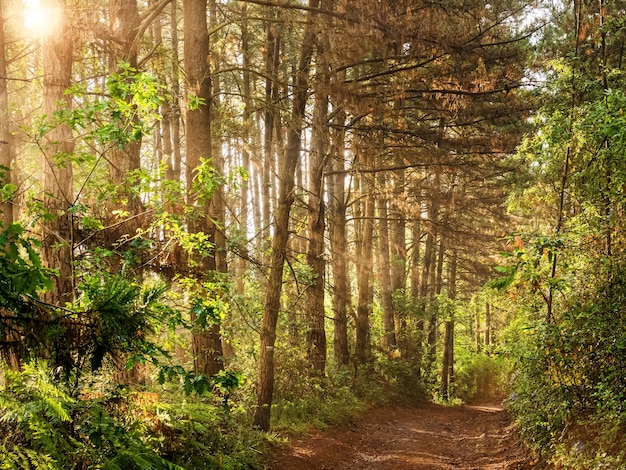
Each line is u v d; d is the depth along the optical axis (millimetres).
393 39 10430
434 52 11117
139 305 3609
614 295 7355
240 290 16984
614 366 7016
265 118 15617
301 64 11766
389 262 24250
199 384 3996
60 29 7453
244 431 9070
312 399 13719
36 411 3770
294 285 16188
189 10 9719
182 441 6379
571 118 8188
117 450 4145
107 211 7922
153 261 7457
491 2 13297
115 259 7074
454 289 29922
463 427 16359
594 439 6957
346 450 11562
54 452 3822
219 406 8367
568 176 9078
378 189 17938
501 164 17359
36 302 2887
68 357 3174
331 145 13172
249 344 12125
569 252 8125
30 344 2916
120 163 9297
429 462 10969
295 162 11023
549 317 8305
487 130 15422
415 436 14281
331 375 17078
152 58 11688
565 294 8266
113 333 3133
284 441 10281
